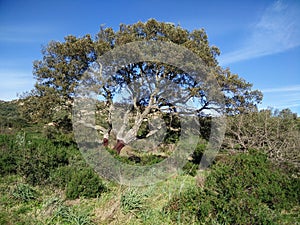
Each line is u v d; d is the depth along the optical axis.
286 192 4.33
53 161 5.57
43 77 9.40
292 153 6.40
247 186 4.12
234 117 8.62
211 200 3.74
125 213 3.79
